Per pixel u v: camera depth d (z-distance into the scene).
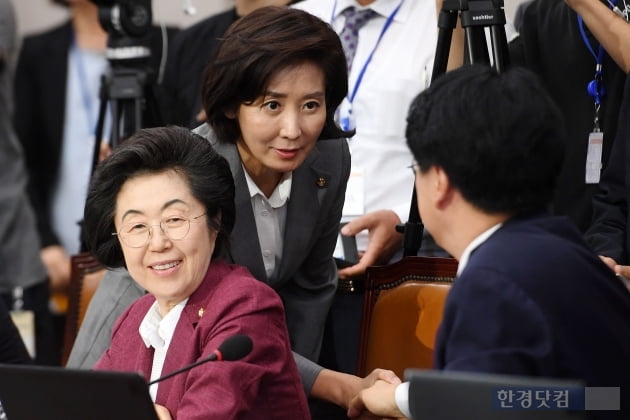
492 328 6.21
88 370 6.77
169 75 15.40
